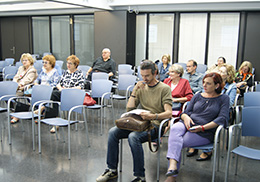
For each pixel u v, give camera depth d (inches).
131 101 116.0
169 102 109.6
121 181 110.2
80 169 120.2
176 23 339.9
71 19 404.5
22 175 113.9
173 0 294.2
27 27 445.4
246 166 125.2
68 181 109.7
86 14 393.1
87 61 407.5
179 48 345.7
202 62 337.1
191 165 125.1
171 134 106.6
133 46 356.5
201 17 327.6
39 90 158.6
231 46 320.2
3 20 463.2
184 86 151.2
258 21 300.8
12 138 156.9
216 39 326.0
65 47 419.5
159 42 354.3
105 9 327.6
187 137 106.2
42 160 128.7
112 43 341.1
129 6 321.4
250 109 105.6
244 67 215.8
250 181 111.4
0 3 319.3
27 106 156.7
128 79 206.4
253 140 158.6
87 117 201.5
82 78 178.1
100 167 122.5
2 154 134.9
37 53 446.6
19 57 463.2
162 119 109.0
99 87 181.3
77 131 170.4
